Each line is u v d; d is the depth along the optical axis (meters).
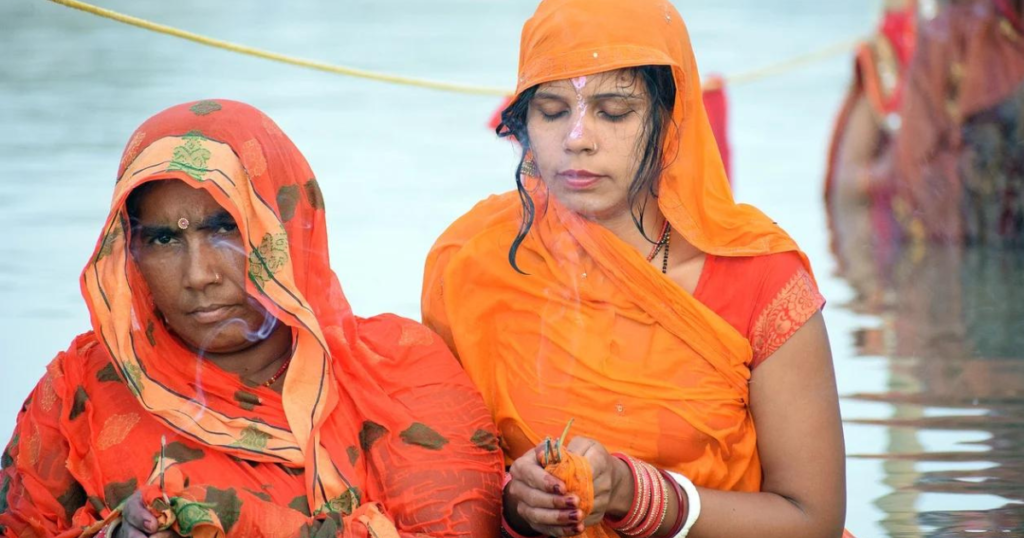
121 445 9.77
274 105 38.88
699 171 10.27
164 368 9.96
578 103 10.02
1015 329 18.95
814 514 10.11
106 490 9.68
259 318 9.97
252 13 63.72
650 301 10.24
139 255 9.74
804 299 10.12
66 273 20.88
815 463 10.12
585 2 10.04
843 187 28.98
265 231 9.80
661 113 10.08
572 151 10.02
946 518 12.28
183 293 9.65
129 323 9.81
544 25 10.12
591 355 10.29
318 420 9.88
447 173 29.42
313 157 31.36
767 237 10.25
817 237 26.17
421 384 10.35
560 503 9.12
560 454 9.17
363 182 28.41
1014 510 12.44
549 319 10.47
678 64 10.04
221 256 9.68
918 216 26.47
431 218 24.89
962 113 26.23
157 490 8.88
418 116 37.34
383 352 10.45
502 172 29.52
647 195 10.30
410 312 18.64
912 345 18.14
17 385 15.54
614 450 10.23
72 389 10.02
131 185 9.46
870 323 19.52
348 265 21.48
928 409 15.34
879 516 12.35
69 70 45.00
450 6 69.38
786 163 32.97
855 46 30.17
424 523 9.88
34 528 9.88
